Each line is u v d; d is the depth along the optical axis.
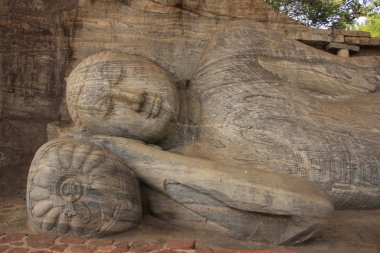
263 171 3.05
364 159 3.38
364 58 4.34
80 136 3.40
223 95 3.73
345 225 3.26
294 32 5.09
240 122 3.56
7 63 4.20
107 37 4.51
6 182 4.02
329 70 4.15
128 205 2.91
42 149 2.95
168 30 4.61
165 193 3.06
